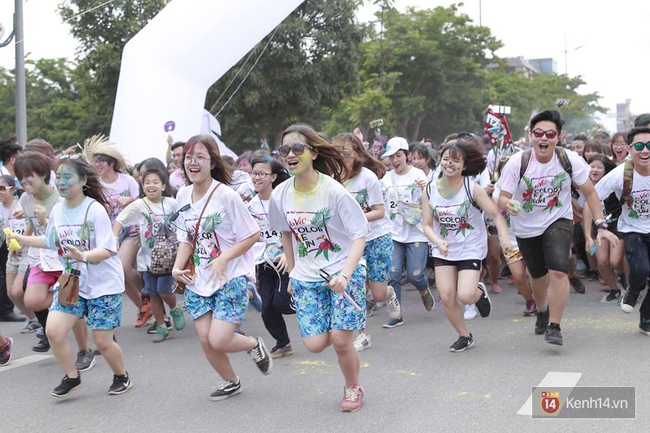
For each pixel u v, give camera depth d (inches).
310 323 193.9
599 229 242.2
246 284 210.4
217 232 204.8
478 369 230.2
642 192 259.9
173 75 475.8
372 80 1445.6
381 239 272.2
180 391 224.5
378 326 309.0
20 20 580.1
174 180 407.5
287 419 193.0
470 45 1619.1
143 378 241.3
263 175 258.4
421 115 1680.6
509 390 206.1
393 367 239.3
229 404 208.7
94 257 207.8
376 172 269.9
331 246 192.7
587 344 255.1
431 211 246.7
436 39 1587.1
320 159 197.5
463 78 1665.8
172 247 288.2
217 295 204.8
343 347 191.6
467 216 242.4
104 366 259.9
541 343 260.7
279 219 200.4
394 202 312.8
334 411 197.3
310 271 195.0
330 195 188.5
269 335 303.7
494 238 365.1
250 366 249.9
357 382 199.3
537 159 239.1
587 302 337.4
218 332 202.7
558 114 236.1
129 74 477.7
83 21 988.6
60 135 1601.9
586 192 241.8
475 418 184.4
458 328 255.1
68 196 214.1
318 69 993.5
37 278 259.0
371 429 181.5
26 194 264.4
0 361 266.4
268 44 946.7
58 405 215.5
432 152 409.4
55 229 218.8
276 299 252.2
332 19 1007.0
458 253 246.5
